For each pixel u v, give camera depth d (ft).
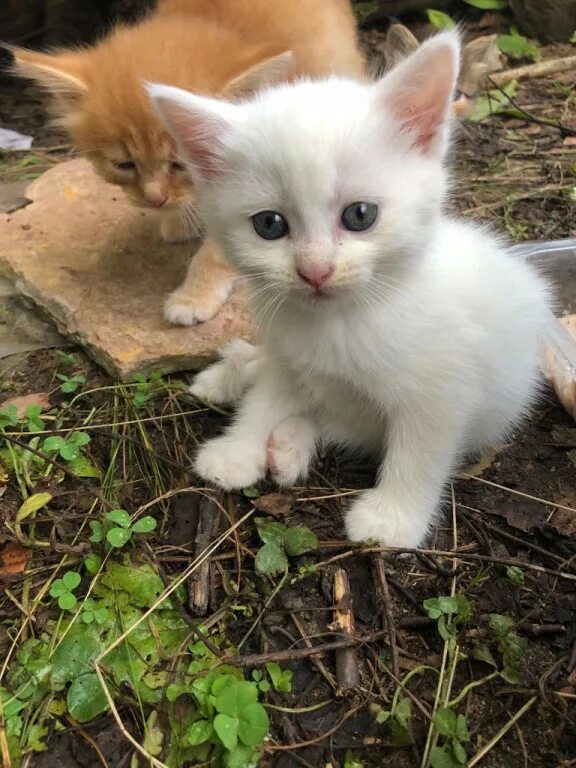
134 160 0.83
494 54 1.55
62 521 0.68
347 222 0.53
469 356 0.61
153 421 0.79
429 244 0.57
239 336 0.86
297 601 0.62
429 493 0.66
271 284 0.56
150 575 0.63
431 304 0.59
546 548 0.65
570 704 0.54
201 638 0.58
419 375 0.60
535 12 1.69
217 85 0.80
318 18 1.04
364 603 0.62
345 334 0.59
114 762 0.53
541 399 0.80
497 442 0.75
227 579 0.63
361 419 0.70
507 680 0.55
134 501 0.71
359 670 0.57
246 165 0.53
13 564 0.65
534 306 0.69
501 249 0.72
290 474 0.70
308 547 0.64
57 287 0.93
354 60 1.17
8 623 0.61
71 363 0.87
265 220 0.54
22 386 0.86
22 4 1.73
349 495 0.71
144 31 0.90
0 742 0.53
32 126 1.56
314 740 0.53
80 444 0.74
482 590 0.62
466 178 1.21
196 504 0.70
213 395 0.80
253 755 0.51
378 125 0.51
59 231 1.03
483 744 0.52
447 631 0.58
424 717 0.54
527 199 1.15
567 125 1.36
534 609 0.60
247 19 0.97
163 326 0.87
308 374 0.66
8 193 1.18
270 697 0.56
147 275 0.96
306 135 0.50
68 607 0.60
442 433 0.63
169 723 0.54
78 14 1.75
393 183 0.53
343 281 0.53
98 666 0.57
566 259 0.92
